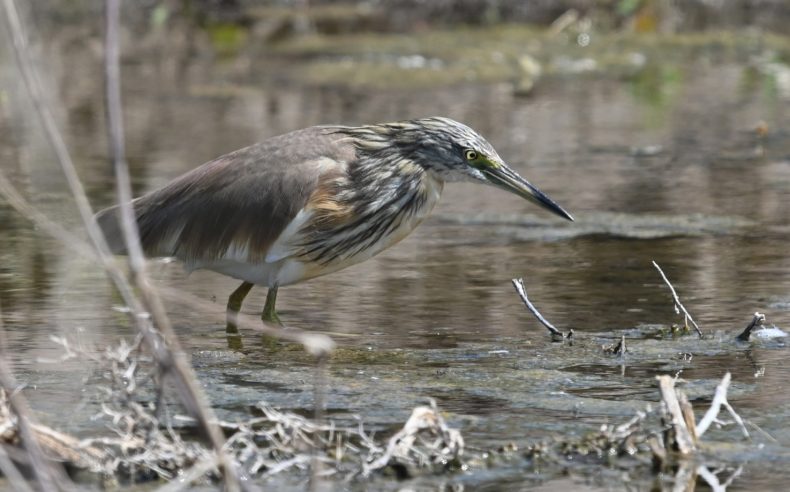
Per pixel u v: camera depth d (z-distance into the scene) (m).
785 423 8.89
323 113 23.91
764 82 27.41
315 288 13.27
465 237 15.64
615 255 14.51
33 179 18.83
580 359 10.54
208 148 21.02
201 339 11.40
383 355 10.74
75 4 33.97
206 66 29.14
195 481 7.96
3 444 7.96
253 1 35.84
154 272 13.92
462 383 9.92
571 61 29.88
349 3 36.62
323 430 8.62
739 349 10.78
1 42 26.69
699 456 8.35
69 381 9.85
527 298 11.78
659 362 10.44
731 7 35.12
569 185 18.75
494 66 28.98
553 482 8.00
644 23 32.69
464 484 7.98
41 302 12.36
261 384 9.95
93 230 6.39
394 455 8.19
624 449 8.43
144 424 8.29
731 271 13.64
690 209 17.03
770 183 18.58
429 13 34.81
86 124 23.33
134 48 31.56
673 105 25.17
